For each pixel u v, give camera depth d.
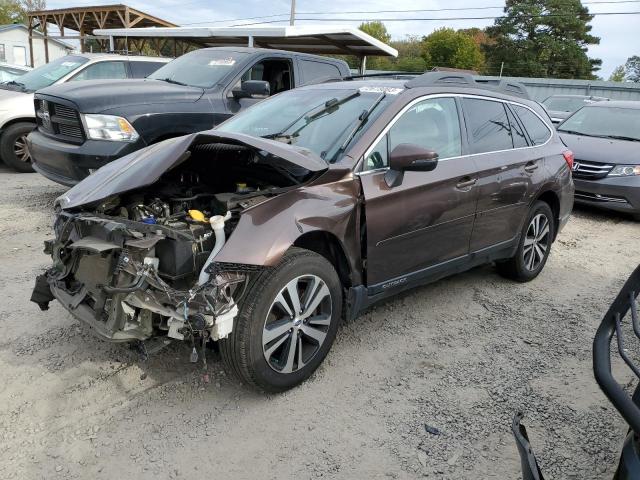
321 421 2.99
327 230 3.17
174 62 7.84
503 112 4.77
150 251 2.83
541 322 4.36
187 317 2.64
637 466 1.82
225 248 2.79
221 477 2.57
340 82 4.54
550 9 64.94
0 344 3.62
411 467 2.67
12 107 8.73
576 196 8.29
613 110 9.48
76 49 40.62
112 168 3.61
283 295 3.02
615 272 5.72
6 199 7.25
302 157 3.18
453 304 4.63
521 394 3.32
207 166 3.86
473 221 4.24
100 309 2.88
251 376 2.97
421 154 3.35
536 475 1.84
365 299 3.54
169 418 2.96
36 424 2.88
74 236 3.14
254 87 6.29
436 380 3.45
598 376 1.92
